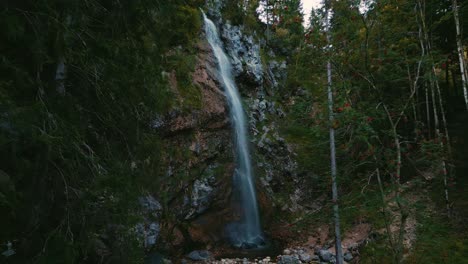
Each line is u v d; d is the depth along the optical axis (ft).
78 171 12.59
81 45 13.00
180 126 32.35
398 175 18.62
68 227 11.10
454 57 54.65
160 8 15.74
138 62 15.48
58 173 11.82
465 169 38.32
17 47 10.82
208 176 35.63
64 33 11.14
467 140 44.62
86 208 12.28
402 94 23.98
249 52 60.18
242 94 54.19
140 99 16.05
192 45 41.83
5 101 8.74
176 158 31.58
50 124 10.67
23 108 9.39
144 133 17.22
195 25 44.11
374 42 20.79
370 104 20.51
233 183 40.06
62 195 11.89
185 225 32.48
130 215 13.62
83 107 14.25
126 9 14.25
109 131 15.83
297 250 34.19
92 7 13.64
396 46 21.76
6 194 8.55
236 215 38.73
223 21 56.54
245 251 34.76
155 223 26.40
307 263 30.40
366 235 32.76
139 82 15.44
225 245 35.47
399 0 22.09
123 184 12.94
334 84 21.44
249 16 69.72
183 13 38.83
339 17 21.03
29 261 10.26
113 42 13.65
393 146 20.68
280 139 53.62
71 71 14.07
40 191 10.88
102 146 15.11
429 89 49.78
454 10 34.76
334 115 20.76
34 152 10.59
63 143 10.94
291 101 64.75
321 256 30.91
